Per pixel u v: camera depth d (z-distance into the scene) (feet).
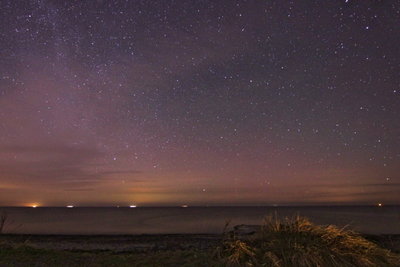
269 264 28.37
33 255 36.60
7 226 162.20
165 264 32.32
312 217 195.72
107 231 122.01
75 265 32.73
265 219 35.65
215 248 35.42
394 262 29.96
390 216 229.45
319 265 27.63
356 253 29.91
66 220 233.55
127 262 33.86
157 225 164.86
